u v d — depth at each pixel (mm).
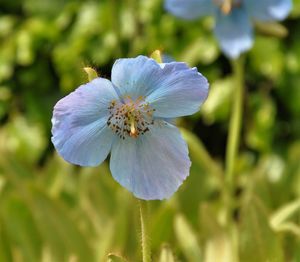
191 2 905
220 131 1342
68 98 580
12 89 1381
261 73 1269
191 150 915
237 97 901
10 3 1433
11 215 900
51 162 1030
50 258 860
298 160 1033
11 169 1006
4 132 1260
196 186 982
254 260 840
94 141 600
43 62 1379
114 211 955
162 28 1270
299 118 1274
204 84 587
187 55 1251
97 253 875
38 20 1363
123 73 585
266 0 882
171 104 596
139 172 607
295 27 1243
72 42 1339
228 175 909
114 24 1028
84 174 1012
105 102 592
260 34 902
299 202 890
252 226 838
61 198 1022
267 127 1256
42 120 1369
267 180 987
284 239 913
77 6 1351
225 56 1269
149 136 606
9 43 1359
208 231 862
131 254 880
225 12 867
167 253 728
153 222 896
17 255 896
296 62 1235
